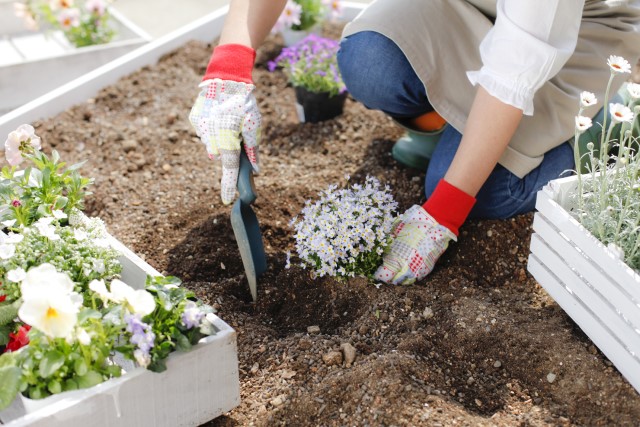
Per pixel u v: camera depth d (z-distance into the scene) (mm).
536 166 2287
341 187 2584
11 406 1725
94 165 2768
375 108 2582
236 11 2182
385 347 1940
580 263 1857
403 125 2605
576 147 1813
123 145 2842
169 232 2428
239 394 1761
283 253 2336
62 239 1906
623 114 1761
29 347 1564
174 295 1704
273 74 3338
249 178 2127
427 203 2158
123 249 2016
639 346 1684
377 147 2795
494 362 1905
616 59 1777
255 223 2191
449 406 1735
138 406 1603
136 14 4742
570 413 1755
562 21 1910
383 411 1717
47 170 2045
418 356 1890
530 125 2252
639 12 2383
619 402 1732
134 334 1536
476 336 1946
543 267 2041
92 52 3459
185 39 3443
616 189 1923
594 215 1887
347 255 2191
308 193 2562
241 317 2100
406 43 2289
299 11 3260
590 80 2301
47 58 3363
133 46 3551
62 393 1530
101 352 1568
